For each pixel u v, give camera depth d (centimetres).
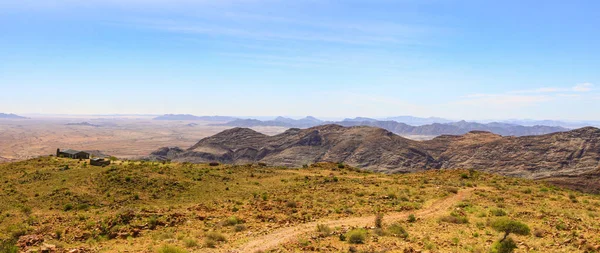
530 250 2302
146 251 2378
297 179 6550
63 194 5609
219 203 4397
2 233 3019
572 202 4284
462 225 3103
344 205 4066
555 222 3088
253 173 7444
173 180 6450
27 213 4544
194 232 2898
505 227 2761
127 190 5847
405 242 2534
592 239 2498
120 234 2795
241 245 2544
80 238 2753
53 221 3409
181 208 3994
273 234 2855
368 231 2875
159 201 5309
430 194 4747
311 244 2509
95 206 5103
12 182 6569
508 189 5247
